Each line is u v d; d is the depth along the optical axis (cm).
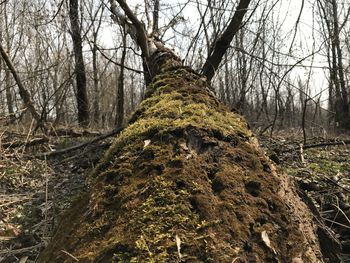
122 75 796
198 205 181
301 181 440
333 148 675
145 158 223
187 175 198
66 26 856
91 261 167
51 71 921
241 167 224
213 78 758
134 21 623
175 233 167
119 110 802
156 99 321
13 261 295
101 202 206
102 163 259
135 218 179
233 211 186
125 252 161
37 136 691
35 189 473
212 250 161
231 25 710
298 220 218
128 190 202
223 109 317
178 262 155
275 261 173
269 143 577
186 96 315
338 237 350
